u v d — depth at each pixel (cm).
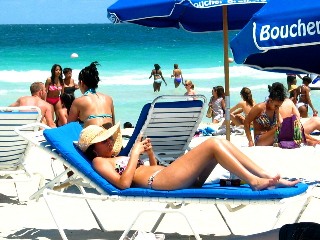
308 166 995
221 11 1058
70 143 664
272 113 1162
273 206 803
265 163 1019
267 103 1166
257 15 459
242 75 4012
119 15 873
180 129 887
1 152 816
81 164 640
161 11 842
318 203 804
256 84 3566
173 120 871
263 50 451
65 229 730
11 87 3544
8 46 7581
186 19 1078
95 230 727
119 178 626
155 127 869
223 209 797
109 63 5259
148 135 873
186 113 871
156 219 764
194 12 1062
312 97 2811
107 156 655
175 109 859
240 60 476
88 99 829
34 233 718
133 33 11212
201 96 871
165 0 842
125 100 2939
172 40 8825
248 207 804
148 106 849
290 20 443
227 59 930
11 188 926
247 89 1561
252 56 555
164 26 1080
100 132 652
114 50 6594
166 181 616
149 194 616
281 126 1137
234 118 1563
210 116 2008
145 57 5825
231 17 1079
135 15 861
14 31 12825
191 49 6675
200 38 9244
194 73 4247
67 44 8112
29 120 814
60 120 1455
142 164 655
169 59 5612
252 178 602
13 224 751
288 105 1200
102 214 788
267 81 3684
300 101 2062
